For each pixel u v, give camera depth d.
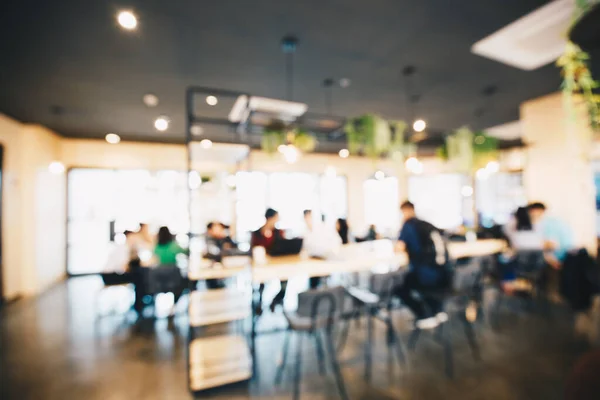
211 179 7.23
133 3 2.67
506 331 3.75
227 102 5.07
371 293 3.21
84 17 2.83
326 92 4.74
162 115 5.73
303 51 3.55
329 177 7.68
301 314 2.46
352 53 3.61
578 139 2.19
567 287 3.68
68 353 3.47
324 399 2.55
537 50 3.60
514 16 2.97
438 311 3.59
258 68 3.93
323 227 4.06
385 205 10.57
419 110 5.73
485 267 3.94
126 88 4.47
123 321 4.49
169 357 3.36
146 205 8.46
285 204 9.55
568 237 4.18
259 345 3.54
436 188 10.62
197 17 2.89
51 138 6.94
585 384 0.94
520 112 5.96
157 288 4.05
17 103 5.00
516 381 2.72
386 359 3.17
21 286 5.95
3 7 2.64
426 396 2.55
